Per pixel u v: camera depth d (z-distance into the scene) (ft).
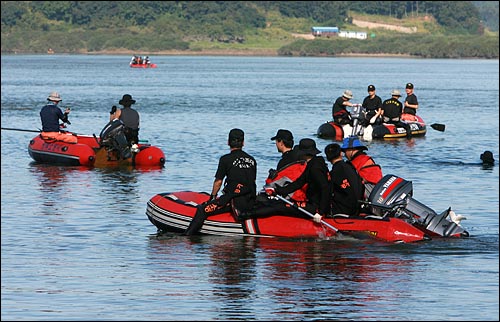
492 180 129.08
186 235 89.66
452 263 77.92
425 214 88.89
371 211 90.33
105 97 360.48
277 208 88.89
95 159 147.23
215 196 90.53
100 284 70.59
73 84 481.87
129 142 148.36
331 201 89.10
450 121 247.70
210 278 72.79
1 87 442.91
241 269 76.02
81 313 63.00
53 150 147.13
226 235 89.10
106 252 82.12
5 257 79.56
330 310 63.93
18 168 143.13
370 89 195.93
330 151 89.15
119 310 63.46
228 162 89.30
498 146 179.22
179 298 66.80
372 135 191.31
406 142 186.50
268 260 79.25
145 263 77.87
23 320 61.16
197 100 341.82
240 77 593.42
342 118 195.62
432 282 71.61
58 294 67.77
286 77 599.57
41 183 126.00
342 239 87.10
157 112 271.69
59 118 152.15
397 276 73.20
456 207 105.91
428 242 86.12
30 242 85.97
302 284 70.85
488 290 68.69
